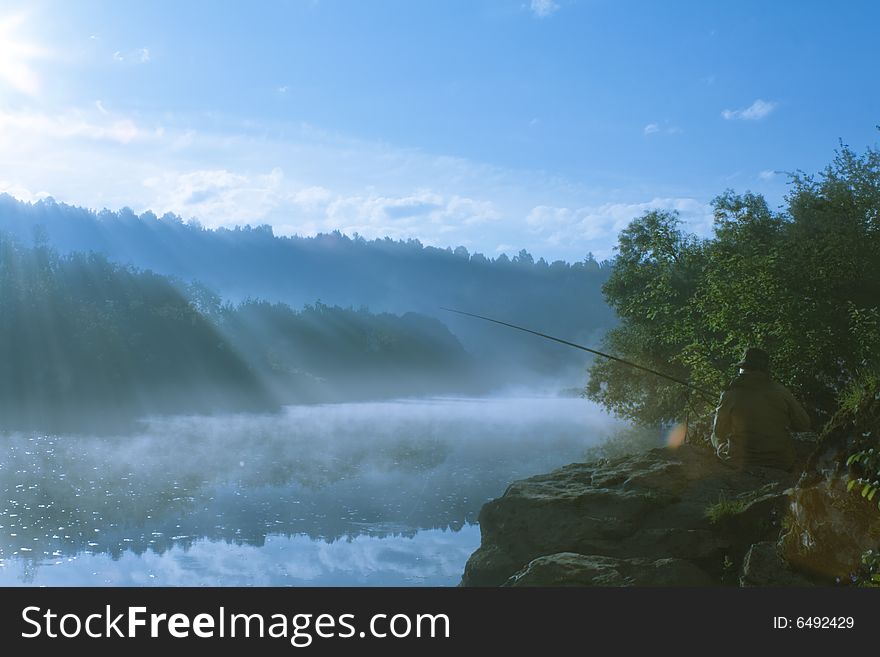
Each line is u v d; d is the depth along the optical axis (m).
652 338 36.72
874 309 13.42
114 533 29.67
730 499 7.32
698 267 20.20
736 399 8.37
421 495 34.50
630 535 7.21
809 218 22.72
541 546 7.50
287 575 18.91
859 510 5.24
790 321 14.64
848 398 5.75
